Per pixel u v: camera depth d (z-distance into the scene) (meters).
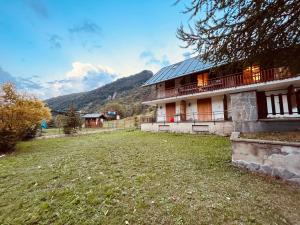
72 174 6.80
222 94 19.44
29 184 6.10
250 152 6.34
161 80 24.14
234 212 3.88
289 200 4.38
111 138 18.58
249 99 7.62
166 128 21.48
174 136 17.31
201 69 19.84
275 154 5.66
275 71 14.61
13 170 8.05
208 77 20.78
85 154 10.46
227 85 18.16
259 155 6.07
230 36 4.75
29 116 13.75
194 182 5.52
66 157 9.94
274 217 3.72
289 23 4.38
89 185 5.62
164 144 12.80
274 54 5.02
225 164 7.21
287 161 5.40
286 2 4.03
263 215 3.78
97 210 4.17
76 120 26.86
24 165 8.88
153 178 6.00
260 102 7.55
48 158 10.14
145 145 12.72
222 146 11.09
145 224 3.64
